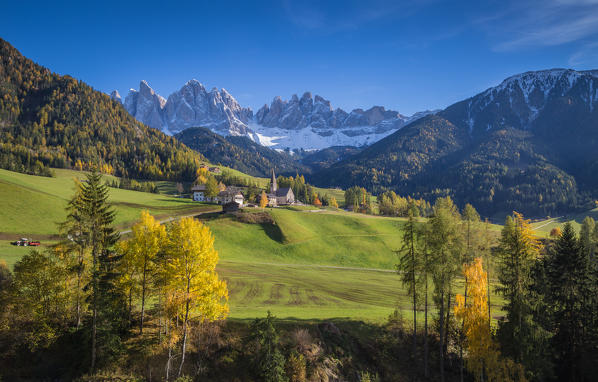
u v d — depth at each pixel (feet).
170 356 101.30
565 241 143.13
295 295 189.98
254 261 295.07
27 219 270.87
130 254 104.47
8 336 100.01
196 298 97.04
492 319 161.58
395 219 481.05
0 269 124.47
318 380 112.68
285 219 397.60
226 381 105.09
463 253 130.62
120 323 111.14
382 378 122.01
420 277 127.75
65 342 103.60
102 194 99.30
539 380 122.01
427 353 130.72
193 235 96.99
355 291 210.59
